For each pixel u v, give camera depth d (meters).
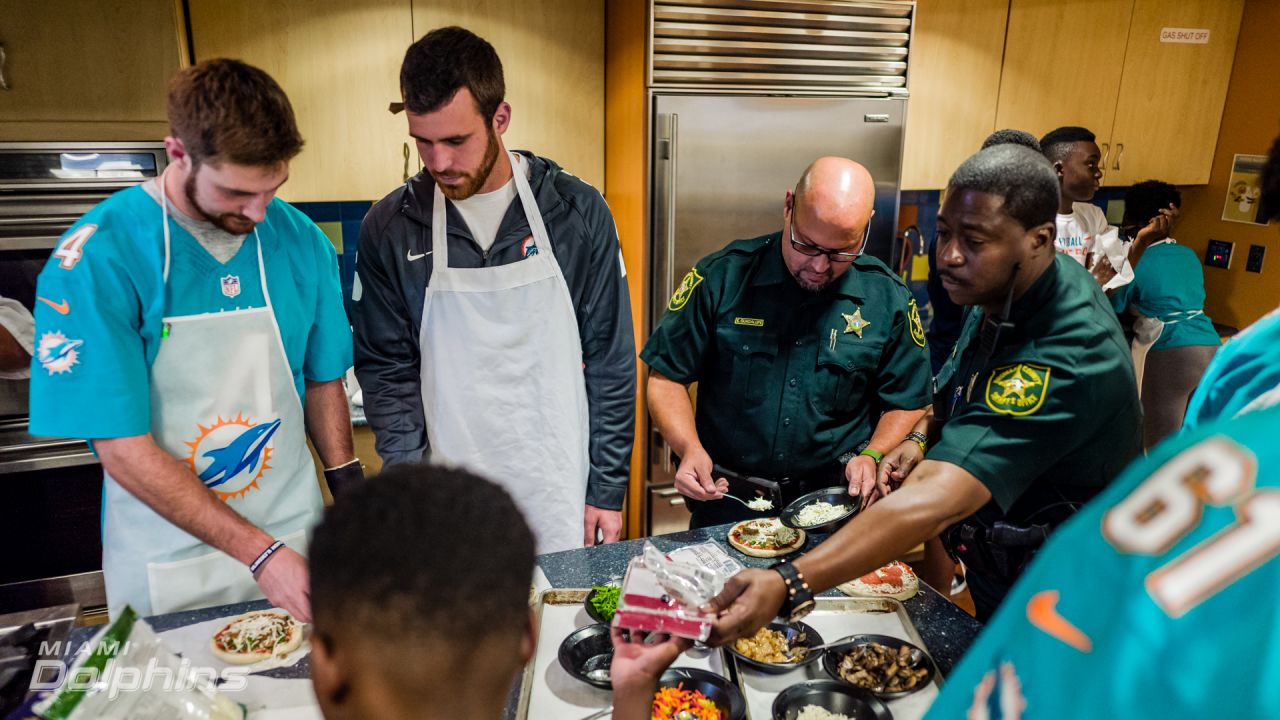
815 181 1.76
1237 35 3.72
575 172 3.18
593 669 1.34
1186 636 0.35
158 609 1.53
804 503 1.74
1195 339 3.42
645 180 2.91
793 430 2.00
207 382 1.51
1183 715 0.34
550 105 3.06
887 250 3.30
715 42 2.88
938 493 1.27
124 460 1.40
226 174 1.28
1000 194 1.26
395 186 2.94
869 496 1.64
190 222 1.45
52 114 2.38
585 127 3.14
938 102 3.35
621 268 2.04
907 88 3.18
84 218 1.41
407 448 1.96
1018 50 3.40
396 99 2.87
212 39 2.62
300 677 1.25
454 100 1.58
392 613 0.54
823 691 1.27
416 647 0.55
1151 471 0.40
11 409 2.46
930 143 3.39
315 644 0.58
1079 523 0.42
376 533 0.55
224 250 1.49
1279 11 3.55
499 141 1.81
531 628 0.65
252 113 1.26
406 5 2.80
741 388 2.01
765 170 3.03
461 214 1.87
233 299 1.51
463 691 0.58
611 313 2.01
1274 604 0.33
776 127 3.01
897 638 1.39
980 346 1.47
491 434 1.98
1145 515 0.38
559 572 1.58
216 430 1.53
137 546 1.51
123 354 1.39
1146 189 3.45
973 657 0.45
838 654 1.37
